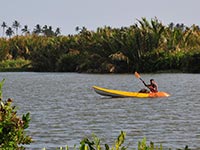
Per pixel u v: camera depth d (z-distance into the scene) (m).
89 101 60.88
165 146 28.67
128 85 96.19
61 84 103.81
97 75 137.50
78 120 41.62
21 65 196.75
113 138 31.62
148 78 114.12
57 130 35.59
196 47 139.25
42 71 183.75
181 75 122.56
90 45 152.25
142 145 10.97
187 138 31.34
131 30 142.25
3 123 10.34
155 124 38.50
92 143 11.02
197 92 73.31
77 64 166.25
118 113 46.91
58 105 56.38
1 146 10.37
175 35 141.38
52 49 178.88
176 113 46.28
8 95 75.44
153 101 58.72
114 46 144.62
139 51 139.75
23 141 10.85
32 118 43.34
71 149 27.73
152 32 139.38
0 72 192.12
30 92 81.81
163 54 137.00
